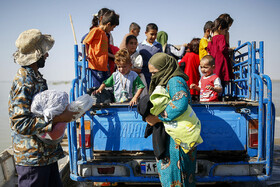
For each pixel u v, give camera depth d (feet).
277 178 12.60
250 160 9.33
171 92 7.08
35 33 6.90
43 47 7.04
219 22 13.99
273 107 9.58
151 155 9.72
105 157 9.76
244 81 13.46
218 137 9.52
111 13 12.95
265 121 9.74
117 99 11.60
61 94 6.97
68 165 13.34
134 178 9.27
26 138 6.97
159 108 6.97
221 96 15.08
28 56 6.91
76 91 10.24
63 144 19.47
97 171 9.50
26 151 6.95
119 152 9.74
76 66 10.32
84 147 9.59
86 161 9.50
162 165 7.63
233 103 9.37
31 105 6.73
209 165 9.38
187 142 7.08
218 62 13.65
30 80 6.88
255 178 9.27
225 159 9.59
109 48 14.23
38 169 7.07
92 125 9.62
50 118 6.64
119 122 9.59
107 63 13.25
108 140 9.62
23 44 6.82
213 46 13.88
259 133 9.31
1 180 12.84
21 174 7.04
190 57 14.93
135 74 11.60
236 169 9.37
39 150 7.03
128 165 9.32
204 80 12.05
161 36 16.99
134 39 14.26
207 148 9.55
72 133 9.53
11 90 6.82
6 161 13.52
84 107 7.07
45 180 7.32
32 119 6.58
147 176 9.30
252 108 9.48
